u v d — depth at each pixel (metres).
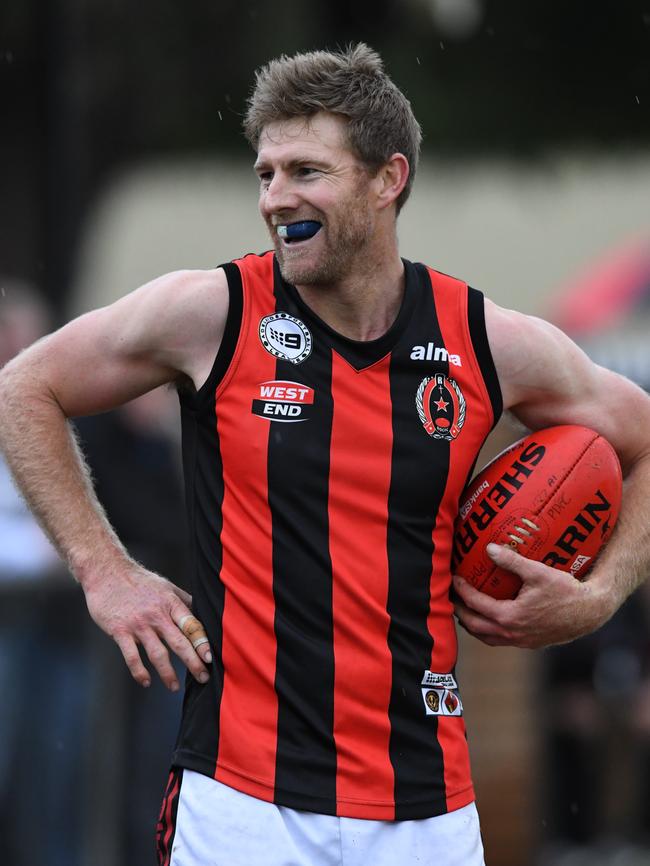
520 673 22.86
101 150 34.41
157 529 19.77
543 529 12.66
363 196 12.15
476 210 28.22
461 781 12.36
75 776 19.83
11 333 21.27
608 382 13.22
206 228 28.30
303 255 12.05
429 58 30.02
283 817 11.89
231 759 11.95
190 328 12.14
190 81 34.53
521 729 22.86
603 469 12.87
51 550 19.92
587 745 24.23
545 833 24.08
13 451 12.45
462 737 12.49
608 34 28.91
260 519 12.03
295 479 12.01
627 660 24.02
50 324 22.88
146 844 20.09
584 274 26.44
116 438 19.67
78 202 31.62
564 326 25.41
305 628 11.95
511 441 21.64
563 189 28.50
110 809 19.98
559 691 24.22
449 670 12.51
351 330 12.40
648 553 13.20
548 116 29.06
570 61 29.16
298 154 11.97
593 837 24.31
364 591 12.01
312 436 12.08
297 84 12.01
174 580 19.98
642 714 23.95
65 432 12.57
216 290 12.24
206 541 12.25
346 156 12.04
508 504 12.68
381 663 12.01
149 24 34.22
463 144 28.98
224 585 12.10
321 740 11.89
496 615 12.62
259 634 11.96
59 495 12.47
